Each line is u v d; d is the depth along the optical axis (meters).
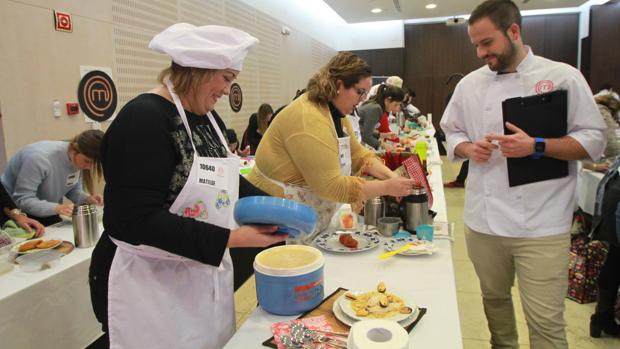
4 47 2.42
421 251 1.49
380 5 8.11
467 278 3.14
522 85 1.54
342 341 0.95
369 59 10.16
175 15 4.00
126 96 3.37
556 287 1.52
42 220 2.23
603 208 2.13
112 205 0.93
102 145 0.95
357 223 1.91
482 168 1.64
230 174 1.14
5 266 1.59
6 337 1.41
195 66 0.96
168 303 1.08
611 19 7.73
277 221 0.96
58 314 1.62
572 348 2.23
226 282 1.22
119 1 3.27
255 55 5.93
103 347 1.88
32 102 2.60
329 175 1.47
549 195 1.51
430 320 1.05
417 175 1.75
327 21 9.60
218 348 1.19
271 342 0.97
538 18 9.18
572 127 1.49
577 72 1.49
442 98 10.03
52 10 2.70
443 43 9.87
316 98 1.53
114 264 1.07
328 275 1.34
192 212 1.05
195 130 1.08
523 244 1.55
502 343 1.79
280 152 1.59
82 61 2.94
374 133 4.11
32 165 2.07
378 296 1.08
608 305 2.26
